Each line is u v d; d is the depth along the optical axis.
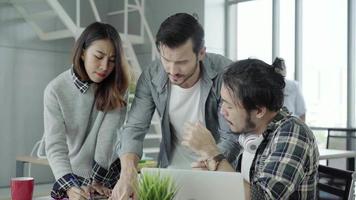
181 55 1.55
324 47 5.66
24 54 6.34
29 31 6.38
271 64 1.31
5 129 6.14
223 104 1.31
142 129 1.92
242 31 6.55
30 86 6.40
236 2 6.54
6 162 6.13
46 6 6.59
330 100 5.61
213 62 1.88
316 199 1.35
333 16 5.58
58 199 1.77
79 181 1.84
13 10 6.24
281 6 6.10
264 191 1.20
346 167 4.18
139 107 1.94
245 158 1.41
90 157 1.98
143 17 6.60
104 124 1.94
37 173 6.35
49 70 6.59
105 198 1.75
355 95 5.48
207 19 6.49
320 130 5.60
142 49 7.07
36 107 6.46
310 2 5.78
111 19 7.41
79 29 5.83
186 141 1.45
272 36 6.17
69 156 1.97
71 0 6.93
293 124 1.28
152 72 1.93
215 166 1.39
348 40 5.46
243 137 1.39
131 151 1.84
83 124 1.93
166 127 1.98
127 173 1.63
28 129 6.37
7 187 6.04
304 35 5.85
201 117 1.90
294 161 1.22
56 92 1.88
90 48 1.79
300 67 5.88
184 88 1.87
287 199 1.23
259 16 6.34
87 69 1.83
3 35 6.16
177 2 6.71
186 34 1.53
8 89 6.18
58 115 1.88
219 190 1.25
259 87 1.23
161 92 1.90
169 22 1.56
